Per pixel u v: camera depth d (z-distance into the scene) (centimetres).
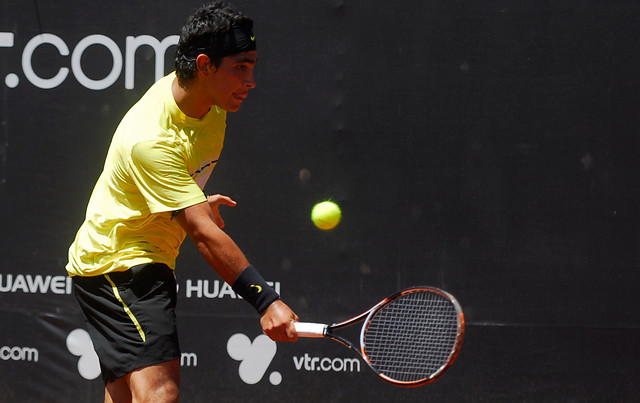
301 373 1329
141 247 794
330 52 1338
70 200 1347
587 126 1314
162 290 794
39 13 1355
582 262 1308
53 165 1349
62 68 1353
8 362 1338
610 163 1311
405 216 1325
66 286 1344
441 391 1317
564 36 1318
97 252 801
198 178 839
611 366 1298
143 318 775
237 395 1329
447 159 1326
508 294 1312
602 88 1312
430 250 1320
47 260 1341
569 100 1316
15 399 1334
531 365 1306
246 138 1340
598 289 1305
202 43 746
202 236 733
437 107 1327
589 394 1300
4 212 1345
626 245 1305
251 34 764
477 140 1323
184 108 775
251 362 1333
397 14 1333
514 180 1318
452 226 1320
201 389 1331
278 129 1340
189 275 1340
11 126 1352
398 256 1321
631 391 1295
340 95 1335
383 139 1330
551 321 1307
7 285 1340
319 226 1318
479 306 1313
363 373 1325
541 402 1305
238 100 780
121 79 1350
